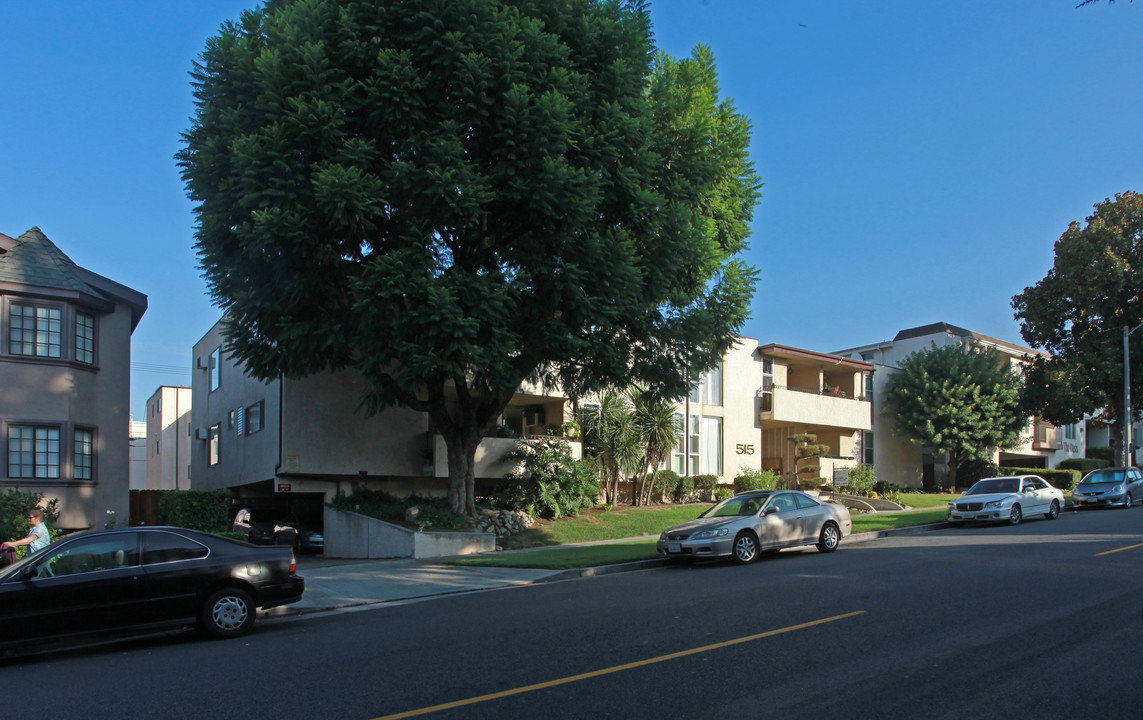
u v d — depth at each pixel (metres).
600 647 8.03
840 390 36.56
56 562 9.12
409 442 23.94
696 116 19.25
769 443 35.94
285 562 10.26
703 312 18.98
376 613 11.30
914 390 37.31
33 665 8.66
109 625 9.11
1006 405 36.50
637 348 19.36
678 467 29.70
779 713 5.86
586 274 16.30
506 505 23.44
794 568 13.73
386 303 15.74
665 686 6.58
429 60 15.84
